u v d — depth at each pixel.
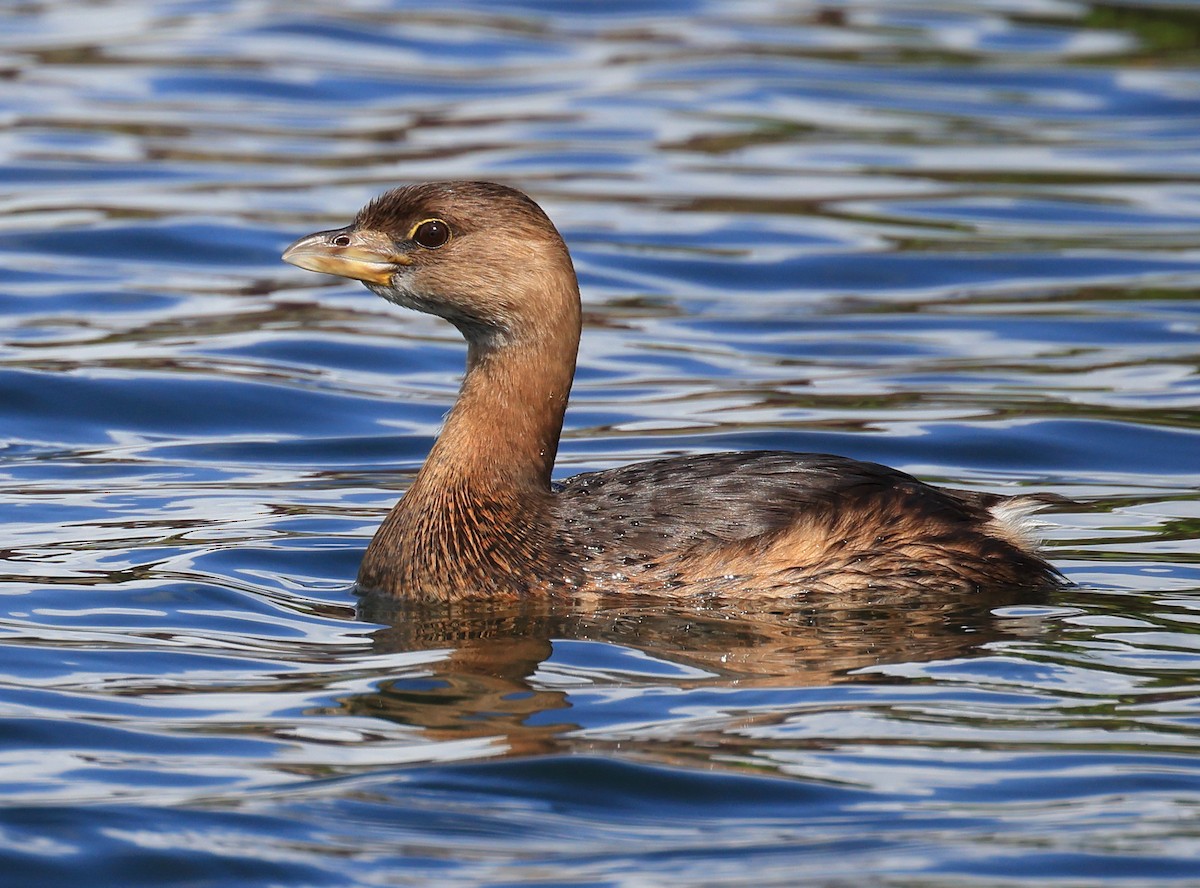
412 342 18.55
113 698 9.69
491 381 12.24
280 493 14.28
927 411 16.25
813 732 9.21
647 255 20.98
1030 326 18.89
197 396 16.56
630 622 11.21
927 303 19.75
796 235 21.77
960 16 32.22
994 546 11.77
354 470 15.02
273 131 25.31
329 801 8.40
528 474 12.18
